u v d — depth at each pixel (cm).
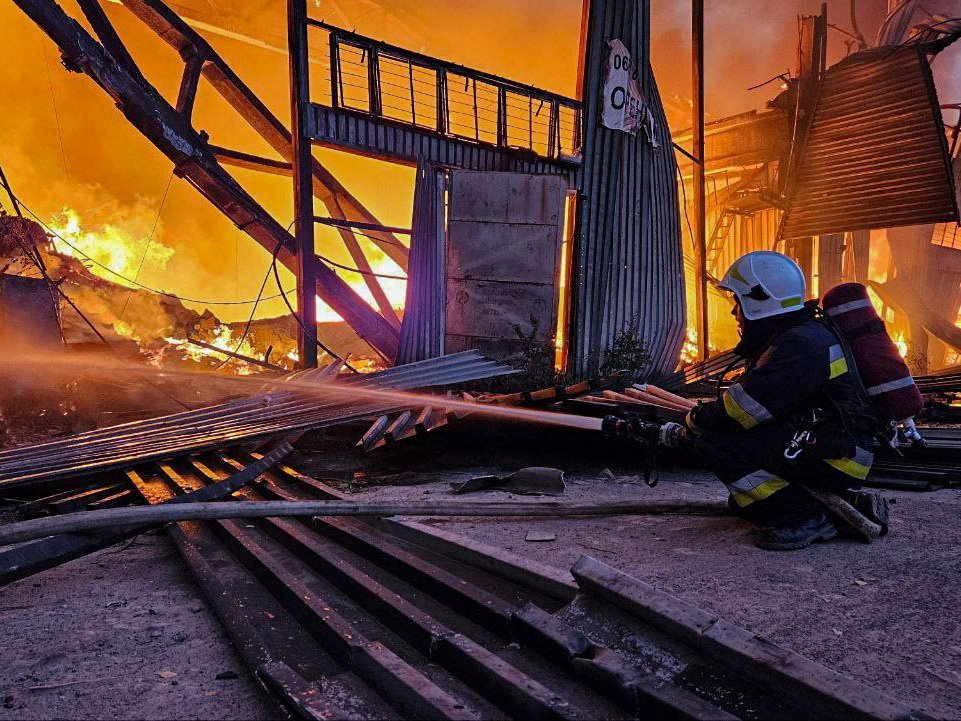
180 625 261
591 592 230
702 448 324
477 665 195
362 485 508
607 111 1094
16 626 259
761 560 296
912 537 331
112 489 470
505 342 935
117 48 854
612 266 1122
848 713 160
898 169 1448
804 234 1549
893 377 308
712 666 188
